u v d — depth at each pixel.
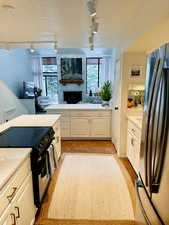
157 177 1.04
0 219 1.09
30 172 1.67
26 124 2.64
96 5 1.82
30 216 1.66
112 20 2.29
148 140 1.22
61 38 3.17
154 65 1.21
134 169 2.78
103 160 3.34
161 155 0.99
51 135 2.36
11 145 1.72
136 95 3.29
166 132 0.95
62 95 7.32
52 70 7.45
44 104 6.20
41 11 1.96
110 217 1.91
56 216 1.92
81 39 3.23
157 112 1.08
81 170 2.94
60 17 2.15
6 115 4.57
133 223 1.83
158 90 1.08
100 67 7.27
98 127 4.40
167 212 0.92
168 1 1.34
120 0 1.72
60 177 2.71
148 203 1.19
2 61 4.73
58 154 3.17
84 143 4.27
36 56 7.06
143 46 2.56
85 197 2.23
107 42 3.51
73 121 4.37
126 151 3.38
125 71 3.15
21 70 6.11
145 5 1.78
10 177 1.22
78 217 1.91
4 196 1.14
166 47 1.01
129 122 3.07
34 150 1.70
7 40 3.28
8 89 4.86
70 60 6.99
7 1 1.70
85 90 7.30
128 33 2.54
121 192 2.34
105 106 4.48
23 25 2.43
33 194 1.76
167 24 1.56
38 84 7.36
